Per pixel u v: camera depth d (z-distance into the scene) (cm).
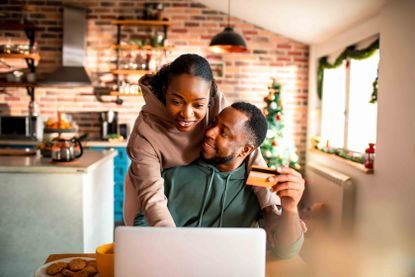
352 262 298
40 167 268
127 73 534
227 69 559
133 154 131
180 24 557
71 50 539
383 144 331
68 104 557
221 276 89
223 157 126
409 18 291
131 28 557
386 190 326
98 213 312
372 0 325
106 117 534
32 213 272
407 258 289
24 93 554
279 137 495
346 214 389
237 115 121
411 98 288
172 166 138
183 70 107
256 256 89
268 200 133
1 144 505
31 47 532
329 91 516
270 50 557
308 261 300
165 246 88
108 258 111
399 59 306
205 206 137
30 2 551
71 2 553
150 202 122
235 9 515
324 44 502
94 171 298
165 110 127
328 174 426
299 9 410
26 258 273
